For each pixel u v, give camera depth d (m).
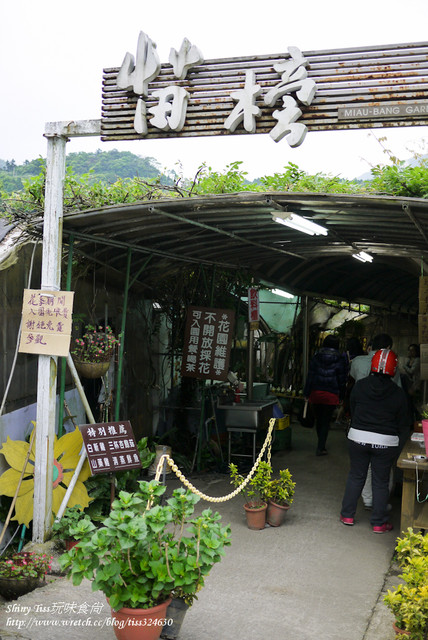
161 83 4.90
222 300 8.92
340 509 6.31
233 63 4.73
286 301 12.75
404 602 3.36
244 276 8.54
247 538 5.43
